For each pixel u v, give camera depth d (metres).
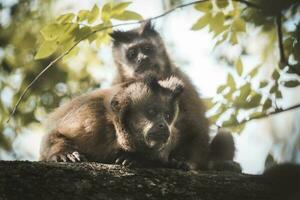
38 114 17.28
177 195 9.69
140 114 12.76
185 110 14.62
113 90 13.48
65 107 13.95
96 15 11.39
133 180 9.67
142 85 13.11
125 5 11.59
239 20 12.70
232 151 15.17
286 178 10.01
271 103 12.19
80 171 9.52
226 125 12.43
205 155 14.75
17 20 17.88
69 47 11.29
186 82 16.22
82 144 12.82
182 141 14.26
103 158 12.83
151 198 9.56
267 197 9.96
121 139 12.62
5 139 17.20
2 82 17.66
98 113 12.93
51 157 12.58
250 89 12.55
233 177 10.16
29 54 17.73
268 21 11.88
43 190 9.13
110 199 9.36
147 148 12.55
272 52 13.30
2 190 8.94
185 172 10.10
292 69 10.88
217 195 9.84
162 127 12.51
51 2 17.92
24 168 9.26
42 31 11.03
